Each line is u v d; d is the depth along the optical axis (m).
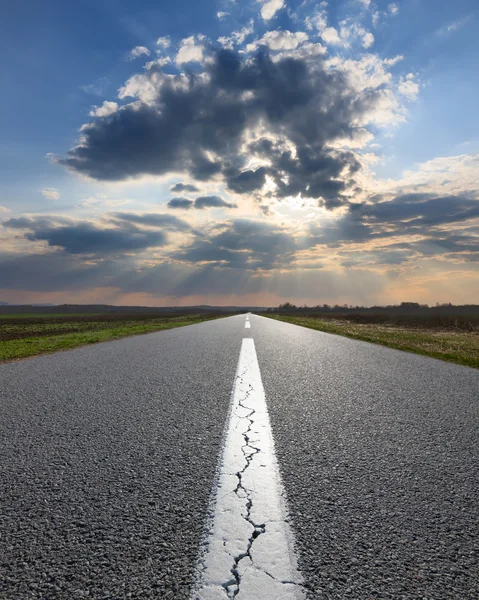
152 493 1.71
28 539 1.34
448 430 2.66
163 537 1.35
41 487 1.78
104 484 1.81
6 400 3.53
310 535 1.37
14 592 1.08
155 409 3.23
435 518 1.49
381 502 1.62
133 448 2.31
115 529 1.41
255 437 2.52
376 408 3.27
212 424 2.81
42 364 5.88
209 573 1.15
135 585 1.10
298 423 2.84
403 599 1.05
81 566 1.19
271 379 4.60
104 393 3.83
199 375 4.85
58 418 2.96
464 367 5.59
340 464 2.06
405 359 6.43
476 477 1.89
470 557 1.24
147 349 7.93
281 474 1.93
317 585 1.10
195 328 16.25
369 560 1.22
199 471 1.97
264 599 1.04
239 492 1.72
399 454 2.21
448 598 1.05
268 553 1.25
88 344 9.63
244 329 15.42
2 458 2.15
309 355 6.92
